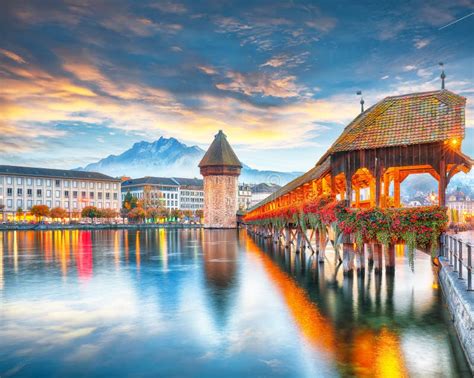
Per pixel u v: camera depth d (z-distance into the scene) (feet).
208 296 53.83
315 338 35.99
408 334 36.68
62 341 36.01
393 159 58.34
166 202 579.48
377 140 59.00
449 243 52.08
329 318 42.29
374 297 51.49
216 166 346.54
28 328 39.93
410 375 28.14
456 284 35.73
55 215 406.41
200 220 533.55
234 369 29.63
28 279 69.56
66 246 147.64
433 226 53.01
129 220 474.08
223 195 347.97
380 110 62.75
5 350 33.94
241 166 355.97
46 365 30.81
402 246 121.80
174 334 37.50
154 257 106.52
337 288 57.72
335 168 62.13
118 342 35.58
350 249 65.77
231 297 53.06
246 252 119.14
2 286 62.75
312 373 28.76
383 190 73.56
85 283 65.00
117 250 129.39
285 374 28.66
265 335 36.94
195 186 625.41
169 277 70.49
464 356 30.96
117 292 57.11
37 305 49.52
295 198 103.55
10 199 420.36
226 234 246.47
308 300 50.62
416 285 58.44
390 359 31.04
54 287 61.62
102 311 46.24
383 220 55.47
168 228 392.06
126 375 28.94
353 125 70.23
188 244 156.46
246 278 68.44
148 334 37.63
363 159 60.13
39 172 446.60
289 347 33.83
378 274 67.10
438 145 55.57
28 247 142.51
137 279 68.64
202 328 39.27
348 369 29.35
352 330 38.14
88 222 437.17
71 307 48.32
